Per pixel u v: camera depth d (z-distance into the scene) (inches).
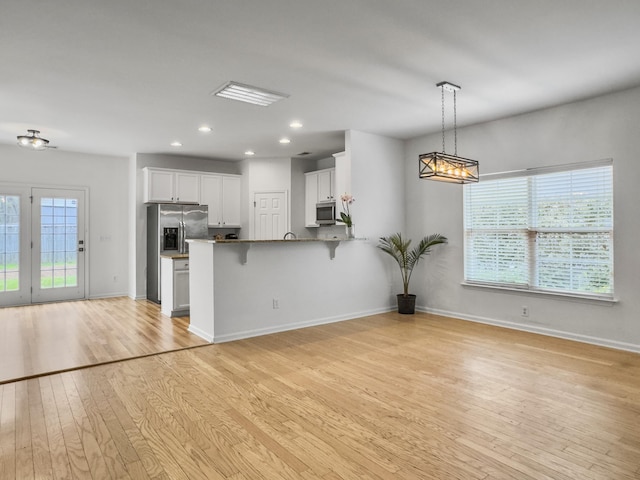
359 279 220.8
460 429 94.8
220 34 110.0
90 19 101.1
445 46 118.7
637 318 153.4
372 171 223.8
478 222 206.1
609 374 130.0
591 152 164.4
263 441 90.3
